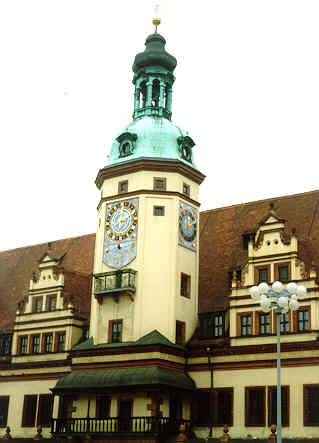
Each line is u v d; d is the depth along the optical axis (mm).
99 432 52656
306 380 49219
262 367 51469
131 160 58656
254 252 54531
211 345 54344
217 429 52188
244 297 53844
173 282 56000
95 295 57188
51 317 62969
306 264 52656
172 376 52781
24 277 72938
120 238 58000
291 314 51156
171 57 63375
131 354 53906
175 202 57844
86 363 56062
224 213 66062
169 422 51406
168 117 62906
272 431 46750
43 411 60531
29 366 62688
